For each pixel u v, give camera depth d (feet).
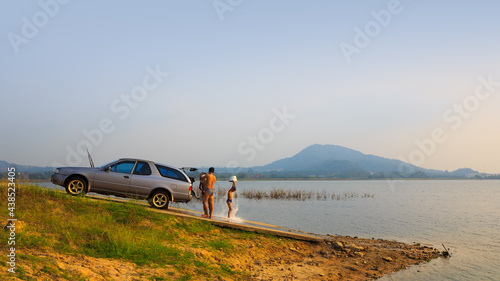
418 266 38.45
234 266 30.37
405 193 239.50
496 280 33.32
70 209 34.19
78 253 24.53
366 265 37.17
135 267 24.50
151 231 33.04
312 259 37.63
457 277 34.32
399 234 62.95
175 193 42.96
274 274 30.48
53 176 41.22
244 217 80.94
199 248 32.35
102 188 41.55
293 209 105.09
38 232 26.05
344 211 101.65
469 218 88.74
